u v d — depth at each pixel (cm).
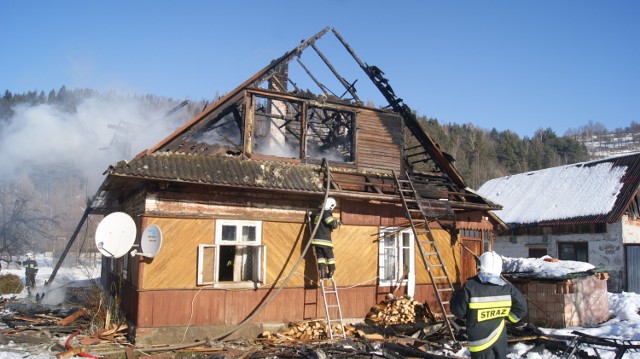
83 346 987
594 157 14738
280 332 1141
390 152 1419
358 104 1383
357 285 1272
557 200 2678
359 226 1296
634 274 2191
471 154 8869
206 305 1085
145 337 1017
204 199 1112
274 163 1239
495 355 578
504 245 2806
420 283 1374
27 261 1980
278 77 1492
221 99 1216
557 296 1273
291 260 1189
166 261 1059
